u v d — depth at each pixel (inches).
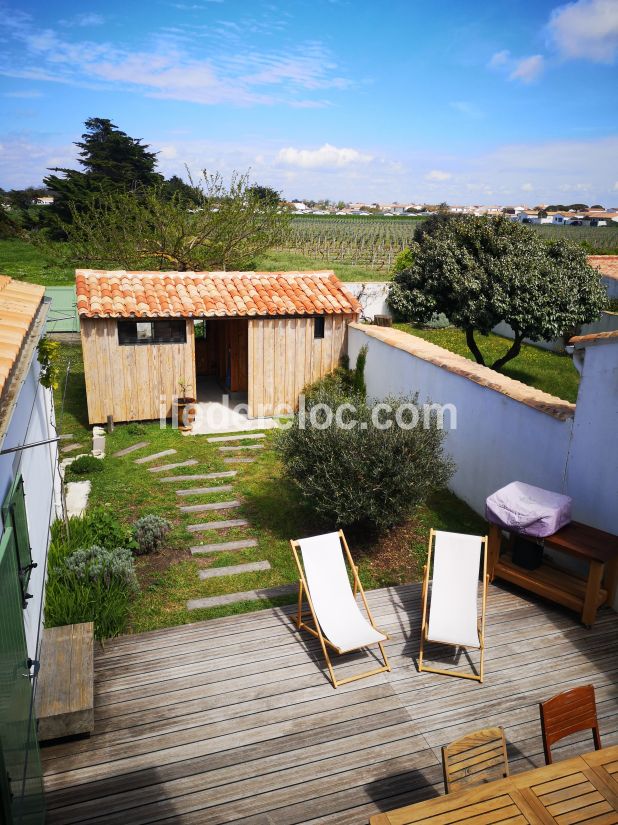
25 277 1270.9
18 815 127.3
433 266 521.0
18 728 138.0
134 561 305.6
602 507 262.8
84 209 1603.1
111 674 213.0
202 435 500.7
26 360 179.9
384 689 208.2
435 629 226.5
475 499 367.2
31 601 199.6
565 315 470.9
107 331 493.0
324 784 168.9
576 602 245.8
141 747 180.2
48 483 293.0
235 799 163.5
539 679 214.5
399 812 122.5
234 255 792.3
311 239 2066.9
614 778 131.3
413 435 312.5
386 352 486.3
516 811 122.6
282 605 269.0
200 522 350.3
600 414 259.9
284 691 205.9
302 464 314.5
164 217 748.0
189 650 227.3
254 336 534.6
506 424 329.1
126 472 420.5
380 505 306.0
